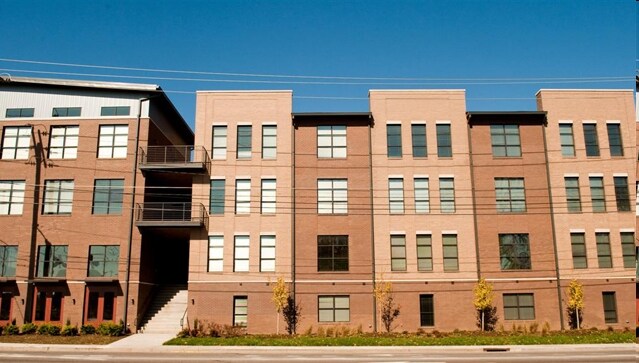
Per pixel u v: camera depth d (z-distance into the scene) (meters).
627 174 36.06
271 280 34.31
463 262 34.56
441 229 35.00
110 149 36.38
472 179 35.66
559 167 36.00
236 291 34.25
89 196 35.72
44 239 35.28
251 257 34.66
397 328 33.59
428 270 34.41
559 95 36.94
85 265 34.78
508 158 35.94
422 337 30.39
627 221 35.47
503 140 36.31
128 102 36.91
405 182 35.59
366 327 33.66
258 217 35.22
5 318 34.25
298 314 33.81
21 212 35.78
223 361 21.80
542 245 34.91
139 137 36.31
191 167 35.12
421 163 35.84
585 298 34.41
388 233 34.94
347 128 36.31
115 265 34.78
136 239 34.97
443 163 35.84
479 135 36.28
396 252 34.75
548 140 36.38
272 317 33.81
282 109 36.66
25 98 37.16
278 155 35.97
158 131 38.69
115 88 36.53
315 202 35.31
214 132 36.50
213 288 34.28
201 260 34.69
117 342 29.05
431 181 35.62
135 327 33.59
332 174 35.66
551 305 34.19
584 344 27.31
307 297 34.03
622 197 35.81
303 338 30.05
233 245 34.88
